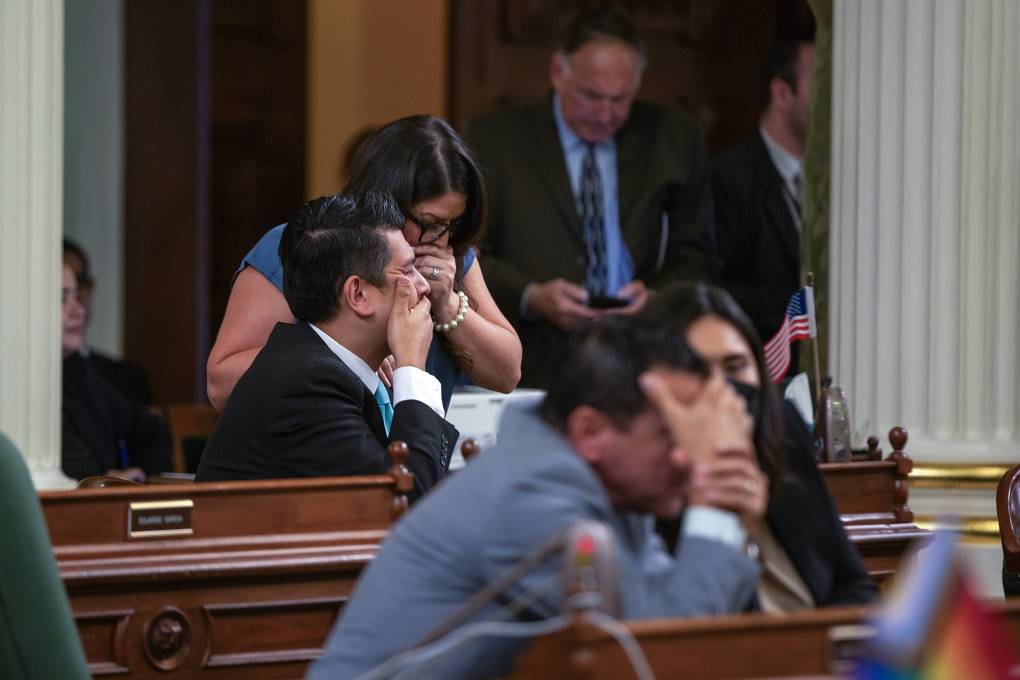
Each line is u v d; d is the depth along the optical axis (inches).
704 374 348.8
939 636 301.7
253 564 470.6
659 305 413.4
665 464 349.7
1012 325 729.6
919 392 738.2
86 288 891.4
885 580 556.7
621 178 900.0
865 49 753.6
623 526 360.5
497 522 349.1
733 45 1223.5
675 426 341.4
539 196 889.5
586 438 353.7
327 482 482.3
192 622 470.3
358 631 364.5
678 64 1221.7
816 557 438.3
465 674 356.5
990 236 730.8
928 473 722.8
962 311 732.0
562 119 900.6
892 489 562.3
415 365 506.9
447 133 554.3
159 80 1285.7
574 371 354.6
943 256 734.5
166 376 1288.1
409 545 362.9
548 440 354.9
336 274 506.9
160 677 466.3
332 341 511.5
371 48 1397.6
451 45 1254.3
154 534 466.6
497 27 1246.3
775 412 418.9
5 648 413.7
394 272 509.7
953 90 734.5
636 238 893.2
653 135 912.3
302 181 1389.0
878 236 747.4
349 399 496.4
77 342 883.4
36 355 684.7
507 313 867.4
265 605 476.7
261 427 491.2
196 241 1295.5
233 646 474.6
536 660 315.9
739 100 1224.2
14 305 679.1
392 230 513.0
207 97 1307.8
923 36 739.4
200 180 1298.0
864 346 750.5
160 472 913.5
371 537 485.4
